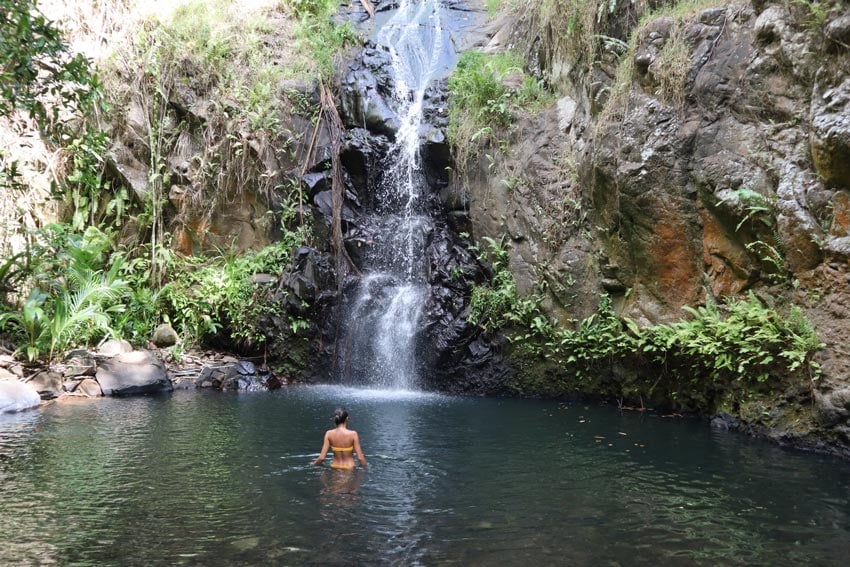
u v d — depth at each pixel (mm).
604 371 10742
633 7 10516
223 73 14492
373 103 14359
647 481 6262
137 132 14141
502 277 11969
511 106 12750
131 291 13148
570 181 11445
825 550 4598
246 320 13016
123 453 7082
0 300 12195
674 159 9320
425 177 13516
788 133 8117
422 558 4383
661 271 9766
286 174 13930
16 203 13266
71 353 11359
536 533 4875
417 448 7520
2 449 7219
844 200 7445
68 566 4211
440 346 12117
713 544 4695
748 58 8641
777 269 8242
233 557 4359
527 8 14023
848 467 6797
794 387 7918
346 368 13023
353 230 13742
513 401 11102
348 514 5227
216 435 8000
